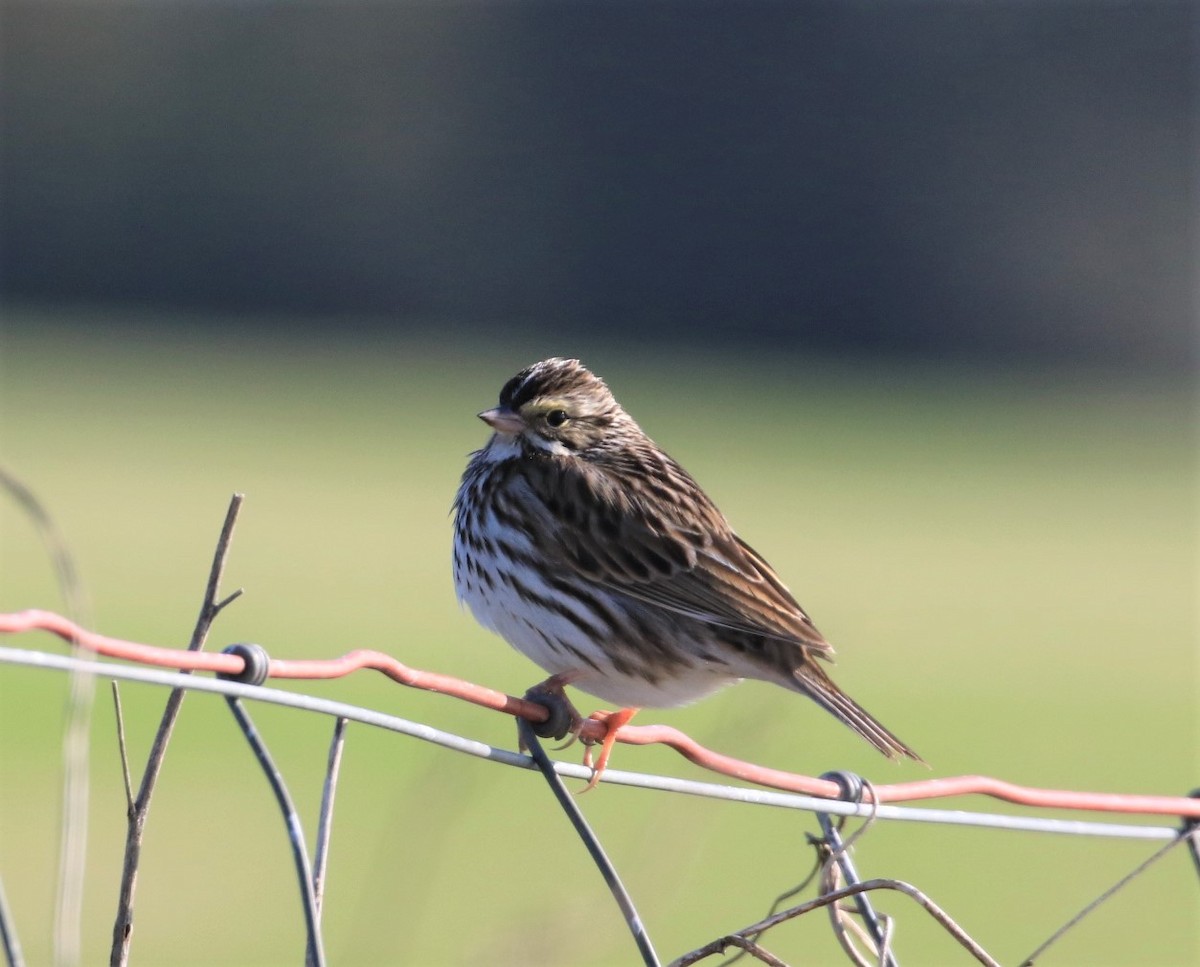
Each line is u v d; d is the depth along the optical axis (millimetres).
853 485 31844
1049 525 29500
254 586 21281
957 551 26781
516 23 49906
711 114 49750
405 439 33594
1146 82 47250
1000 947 10469
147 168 49781
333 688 16000
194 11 49438
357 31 49875
